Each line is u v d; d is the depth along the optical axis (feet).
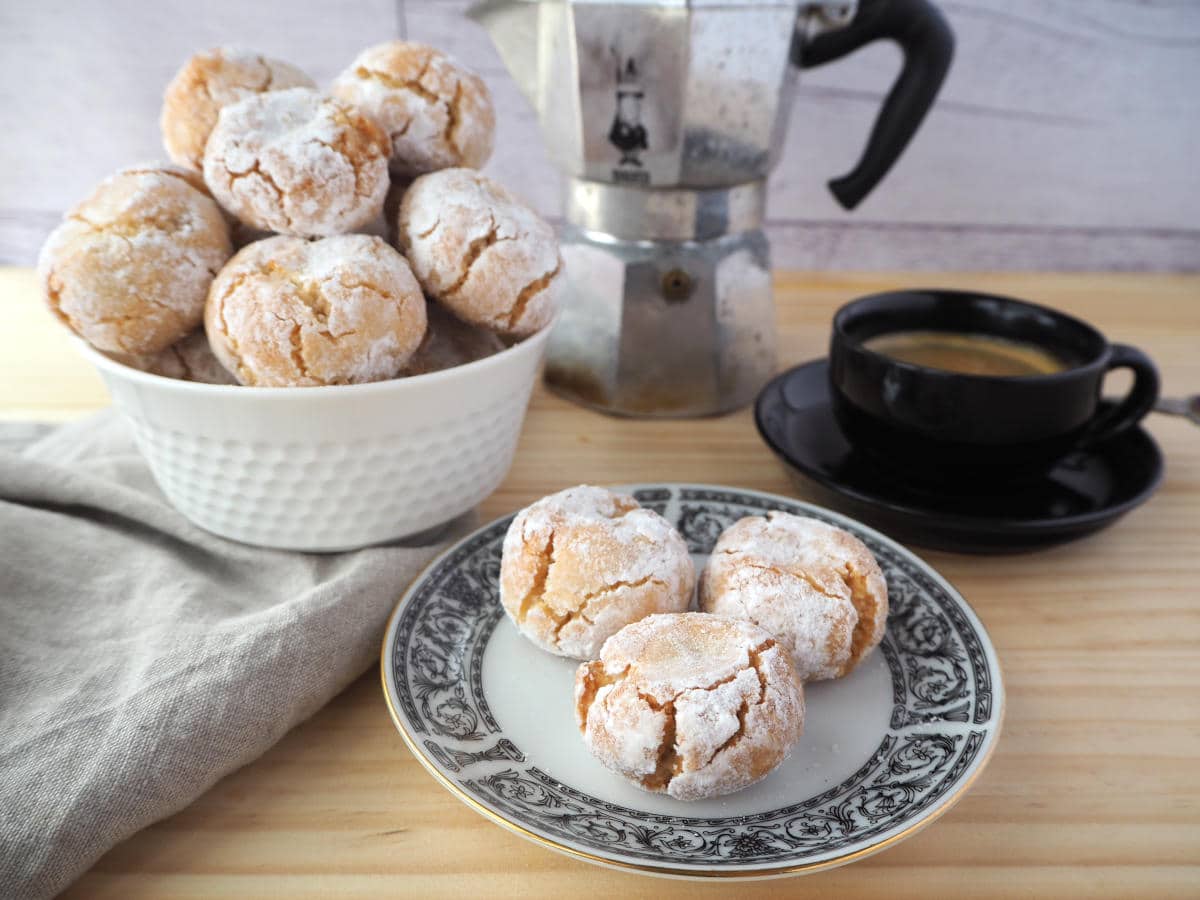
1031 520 0.77
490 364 0.73
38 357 1.19
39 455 0.92
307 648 0.63
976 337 0.98
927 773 0.57
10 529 0.76
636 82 0.91
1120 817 0.58
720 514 0.83
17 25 1.36
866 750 0.60
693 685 0.56
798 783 0.58
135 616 0.69
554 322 0.80
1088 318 1.34
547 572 0.66
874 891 0.54
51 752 0.54
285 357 0.66
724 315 1.05
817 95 1.41
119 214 0.68
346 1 1.35
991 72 1.40
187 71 0.76
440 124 0.77
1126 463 0.91
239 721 0.58
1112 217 1.51
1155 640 0.74
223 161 0.68
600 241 1.04
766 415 0.97
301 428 0.68
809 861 0.49
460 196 0.72
